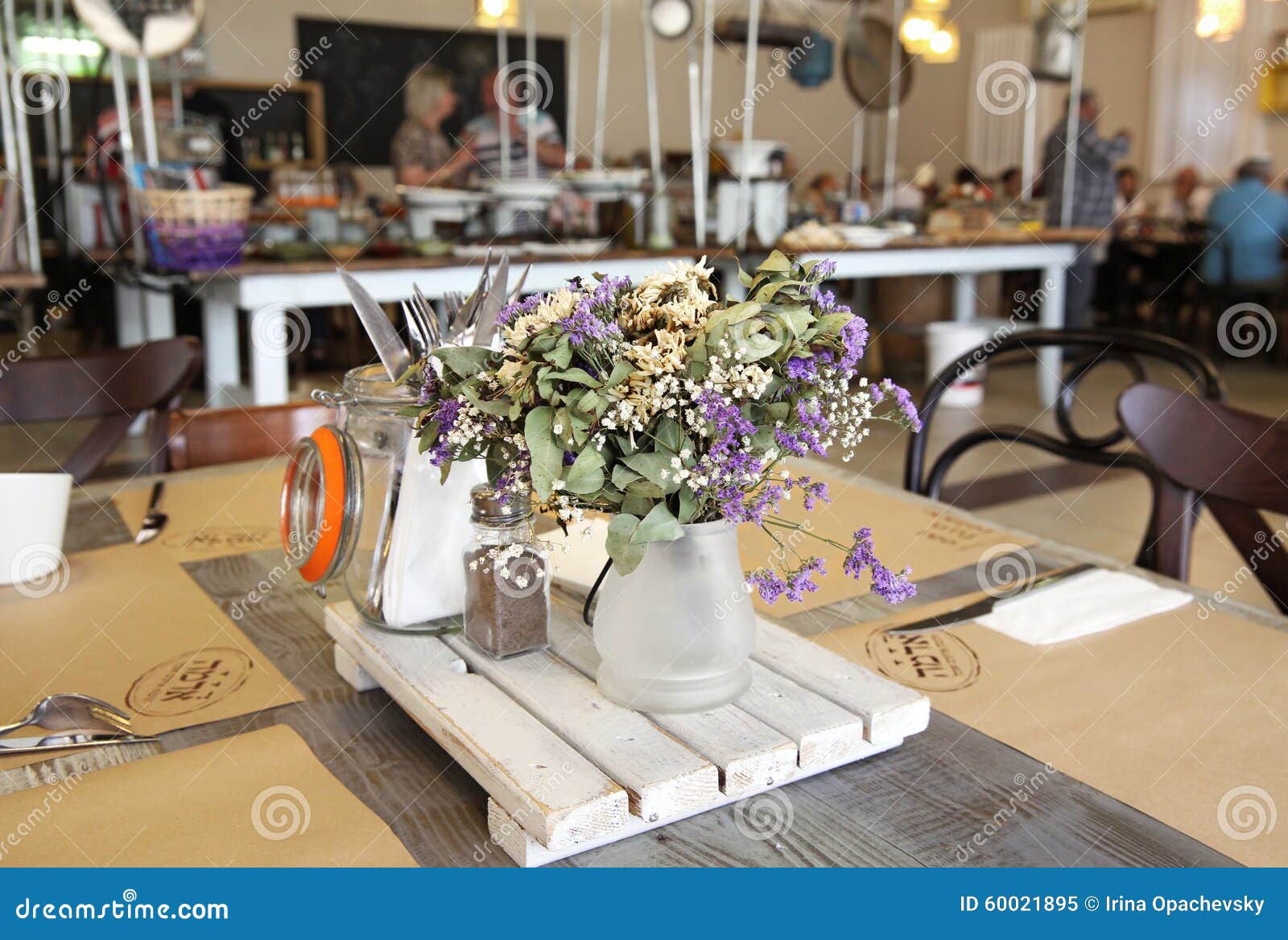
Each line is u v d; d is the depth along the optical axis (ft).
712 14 16.05
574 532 3.90
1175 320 25.50
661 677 2.65
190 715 2.97
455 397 2.56
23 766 2.67
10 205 12.53
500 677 2.88
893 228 16.61
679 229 16.37
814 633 3.49
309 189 19.20
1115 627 3.52
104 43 11.22
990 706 3.01
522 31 32.14
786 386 2.48
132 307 14.82
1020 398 18.79
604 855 2.37
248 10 28.40
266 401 11.53
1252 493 4.55
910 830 2.45
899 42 25.59
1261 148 31.42
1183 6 31.83
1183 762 2.71
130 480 5.26
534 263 12.68
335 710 3.02
